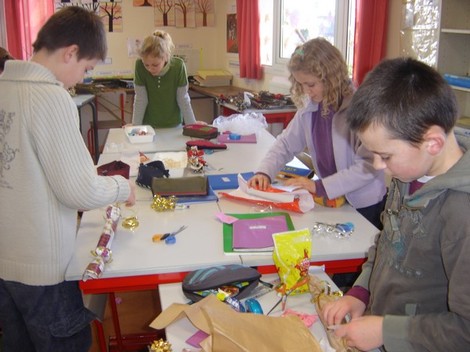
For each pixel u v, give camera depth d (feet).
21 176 4.76
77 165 4.73
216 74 18.39
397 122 2.84
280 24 15.49
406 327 3.12
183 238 5.53
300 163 8.28
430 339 2.96
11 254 4.97
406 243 3.39
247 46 16.29
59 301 5.11
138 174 7.35
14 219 4.87
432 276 3.27
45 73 4.75
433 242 3.17
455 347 2.84
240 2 16.49
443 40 8.96
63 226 4.96
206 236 5.59
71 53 4.92
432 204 3.13
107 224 5.48
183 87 11.36
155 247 5.31
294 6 14.76
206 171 7.98
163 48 10.80
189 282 4.36
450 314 2.93
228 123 10.66
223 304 3.79
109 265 4.91
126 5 18.15
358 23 10.36
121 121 17.93
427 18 9.41
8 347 5.59
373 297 3.78
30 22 16.15
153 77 11.19
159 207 6.32
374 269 3.89
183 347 3.77
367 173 6.21
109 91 16.57
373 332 3.23
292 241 4.53
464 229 2.87
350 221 6.08
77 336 5.49
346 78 6.33
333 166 6.89
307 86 6.41
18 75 4.73
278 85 15.58
